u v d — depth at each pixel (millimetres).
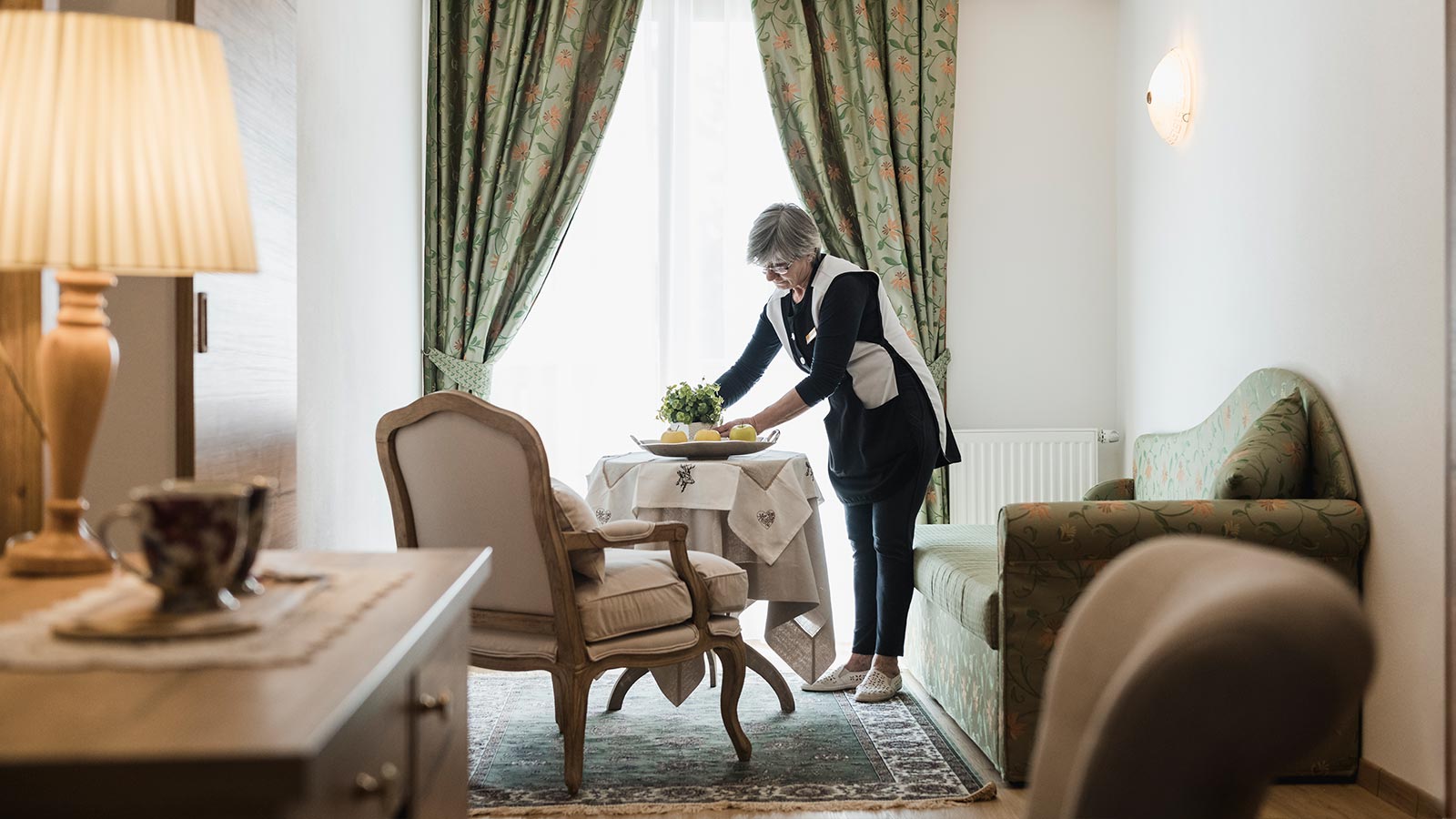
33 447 1686
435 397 2900
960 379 5230
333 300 3691
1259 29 3826
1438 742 2865
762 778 3176
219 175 1385
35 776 738
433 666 1361
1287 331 3643
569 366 5141
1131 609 1009
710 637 3199
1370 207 3176
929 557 3943
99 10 2049
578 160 5012
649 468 3576
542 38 5059
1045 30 5246
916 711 3877
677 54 5129
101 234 1283
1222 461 3715
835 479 4090
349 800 923
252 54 2445
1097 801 724
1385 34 3104
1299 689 671
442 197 5020
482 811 2908
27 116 1279
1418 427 2951
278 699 881
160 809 750
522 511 2883
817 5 5051
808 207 5082
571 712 2930
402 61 4699
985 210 5234
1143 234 4922
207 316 2252
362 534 4105
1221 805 696
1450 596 2785
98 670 964
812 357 4062
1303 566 783
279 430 2684
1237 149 4004
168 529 1130
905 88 5051
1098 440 5145
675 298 5113
